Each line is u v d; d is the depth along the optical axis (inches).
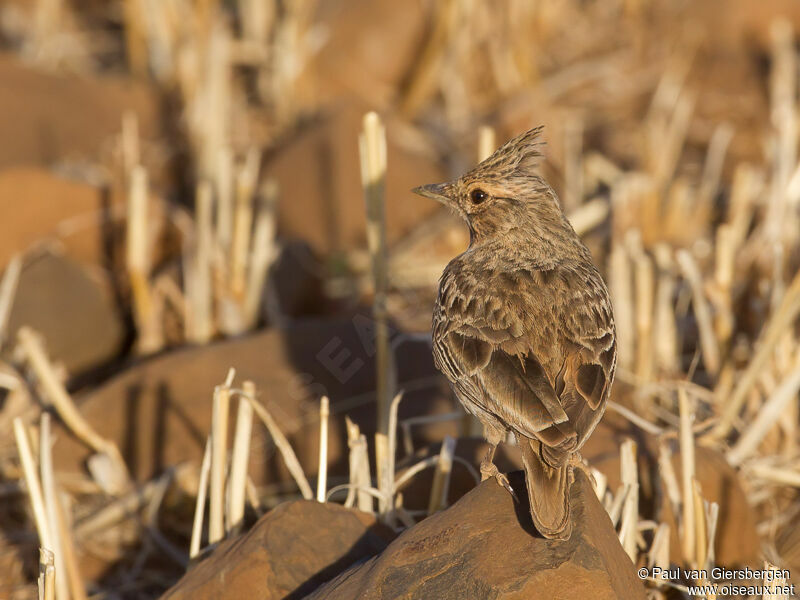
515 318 319.3
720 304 482.9
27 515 442.0
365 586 285.6
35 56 801.6
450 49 778.2
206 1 732.7
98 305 543.5
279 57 769.6
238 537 335.9
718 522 393.4
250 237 609.6
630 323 494.9
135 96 721.0
